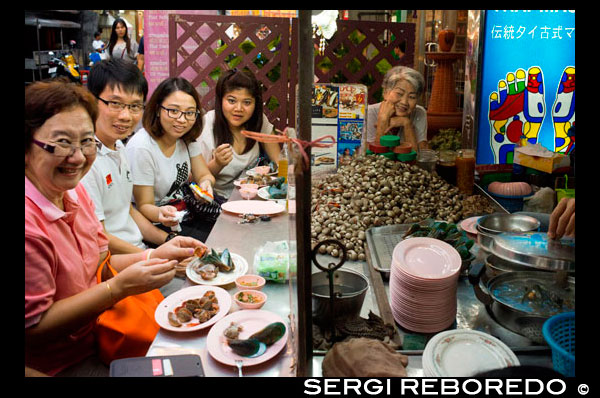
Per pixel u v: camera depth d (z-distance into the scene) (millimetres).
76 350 1874
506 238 1717
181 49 4086
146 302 2045
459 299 1839
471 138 3498
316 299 1555
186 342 1622
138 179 3115
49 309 1717
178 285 2373
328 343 1544
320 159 3209
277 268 1991
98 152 2555
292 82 4180
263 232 2570
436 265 1649
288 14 4672
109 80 2551
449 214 2586
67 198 1858
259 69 4160
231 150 3652
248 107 3646
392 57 4078
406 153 3215
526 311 1572
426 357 1375
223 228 2627
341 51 4219
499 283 1743
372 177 2748
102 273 2084
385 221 2441
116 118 2604
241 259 2205
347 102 3178
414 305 1610
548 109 3299
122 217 2738
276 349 1518
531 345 1555
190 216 3232
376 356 1361
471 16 3418
